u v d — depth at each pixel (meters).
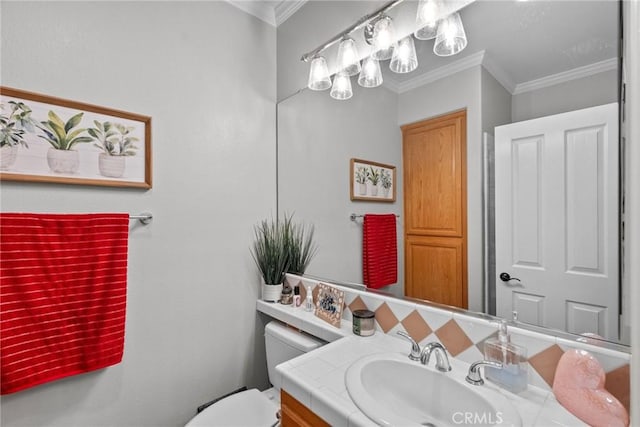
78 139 1.24
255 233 1.81
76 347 1.18
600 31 0.82
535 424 0.75
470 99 1.08
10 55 1.12
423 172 1.21
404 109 1.28
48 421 1.18
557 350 0.87
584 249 0.84
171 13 1.51
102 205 1.30
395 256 1.31
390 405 0.98
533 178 0.93
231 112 1.71
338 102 1.56
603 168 0.81
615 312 0.79
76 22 1.25
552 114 0.90
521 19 0.97
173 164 1.49
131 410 1.37
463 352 1.05
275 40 1.94
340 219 1.55
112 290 1.25
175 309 1.50
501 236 1.00
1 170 1.09
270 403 1.47
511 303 0.98
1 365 1.04
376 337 1.26
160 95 1.46
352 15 1.51
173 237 1.49
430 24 1.18
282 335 1.51
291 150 1.83
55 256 1.14
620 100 0.78
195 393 1.56
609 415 0.72
